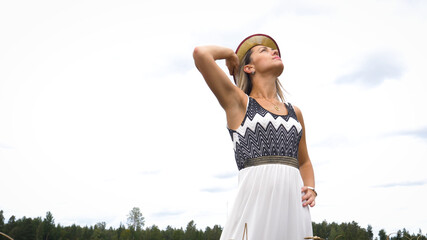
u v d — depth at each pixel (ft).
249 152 10.19
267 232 9.44
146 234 362.33
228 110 10.64
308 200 10.44
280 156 10.14
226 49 11.23
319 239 8.05
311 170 12.18
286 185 9.89
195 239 330.54
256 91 11.68
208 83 10.45
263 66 11.58
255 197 9.74
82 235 350.23
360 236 164.86
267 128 10.26
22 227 292.20
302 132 11.54
